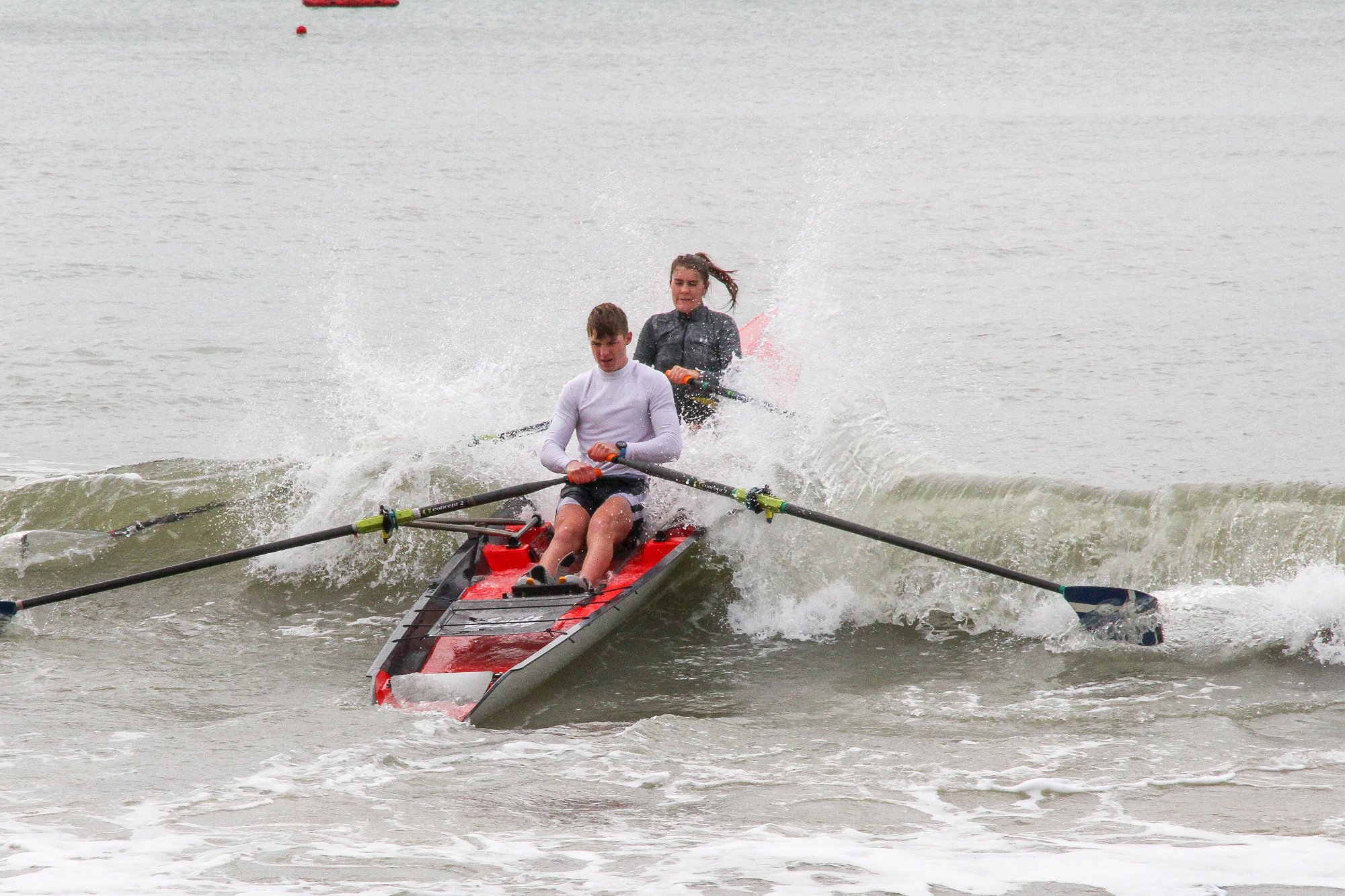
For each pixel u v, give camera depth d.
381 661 23.31
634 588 26.02
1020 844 16.66
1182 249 74.19
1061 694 22.98
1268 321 55.97
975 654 25.38
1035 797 18.33
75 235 78.25
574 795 18.56
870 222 84.69
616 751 20.33
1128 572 26.52
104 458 39.31
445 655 23.92
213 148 122.25
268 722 21.50
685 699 23.23
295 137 131.88
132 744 20.48
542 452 27.62
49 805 17.95
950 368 49.31
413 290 64.44
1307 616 24.50
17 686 23.47
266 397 46.22
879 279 67.06
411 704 22.30
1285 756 19.66
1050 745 20.42
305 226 82.88
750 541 28.88
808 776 19.28
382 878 15.68
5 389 46.75
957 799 18.28
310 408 44.81
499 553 28.19
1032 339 53.53
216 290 63.91
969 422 42.41
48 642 26.12
